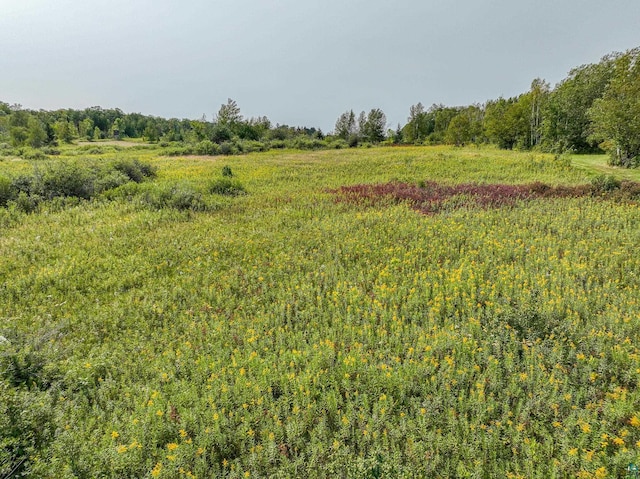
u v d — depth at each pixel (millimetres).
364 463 3561
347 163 31422
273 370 5238
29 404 4062
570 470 3625
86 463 3664
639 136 23922
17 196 14688
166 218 13211
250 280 8516
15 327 6141
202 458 3895
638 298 6820
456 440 3939
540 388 4703
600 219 11680
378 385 4828
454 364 5227
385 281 8133
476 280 7824
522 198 15672
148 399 4812
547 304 6582
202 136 62531
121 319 6977
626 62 24438
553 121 39625
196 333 6457
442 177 23016
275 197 17250
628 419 4184
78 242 10539
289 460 4000
